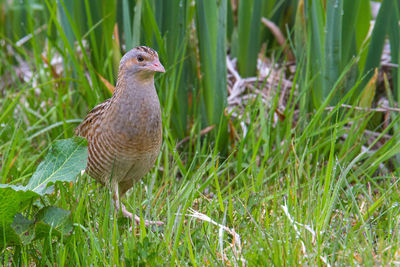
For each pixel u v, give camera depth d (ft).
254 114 29.91
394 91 33.55
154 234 22.40
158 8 31.58
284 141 30.07
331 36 30.40
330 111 30.81
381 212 24.88
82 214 22.35
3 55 38.93
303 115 30.73
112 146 24.59
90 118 25.93
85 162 22.66
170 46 32.01
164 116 29.91
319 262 19.74
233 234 21.75
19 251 21.12
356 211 24.31
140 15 30.86
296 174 25.20
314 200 24.25
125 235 22.06
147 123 24.40
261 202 25.31
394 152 27.58
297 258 19.89
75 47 34.27
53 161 22.72
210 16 30.63
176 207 24.58
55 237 22.70
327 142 28.76
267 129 30.76
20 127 31.17
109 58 32.73
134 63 23.95
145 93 24.26
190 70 32.89
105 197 25.18
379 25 31.14
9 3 46.52
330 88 31.07
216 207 25.16
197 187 26.96
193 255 20.57
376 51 31.71
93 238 20.71
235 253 20.76
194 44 32.96
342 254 20.18
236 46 38.58
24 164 29.94
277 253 19.77
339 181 23.47
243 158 30.99
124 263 20.49
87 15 31.71
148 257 19.90
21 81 39.88
